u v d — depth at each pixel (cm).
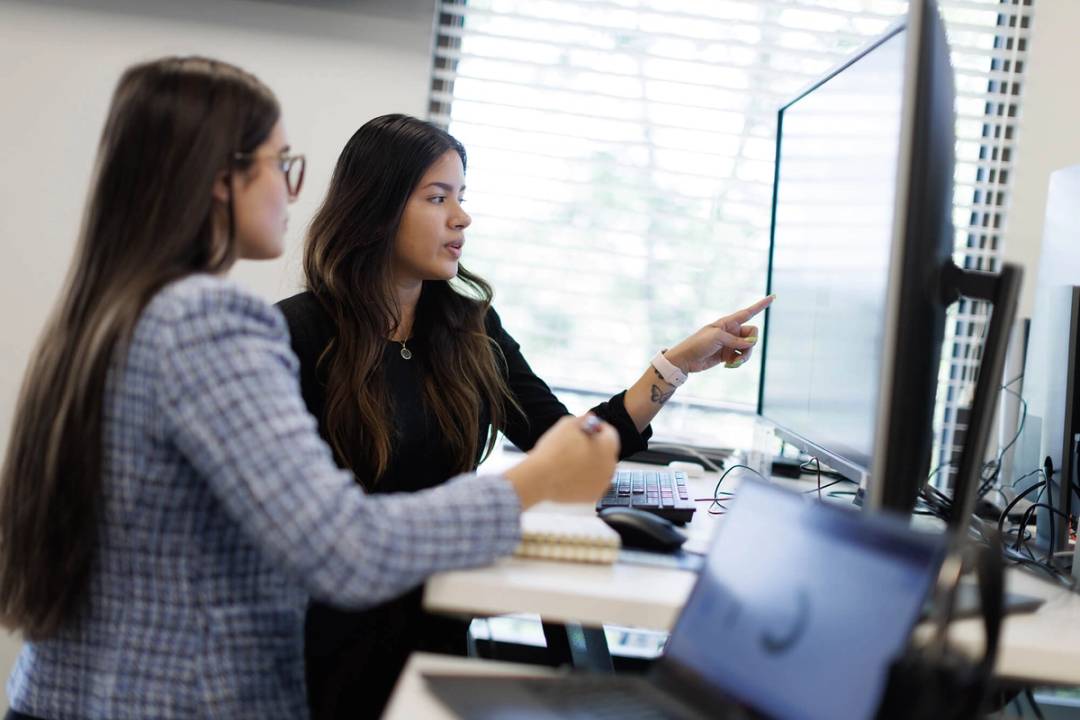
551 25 238
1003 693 119
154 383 88
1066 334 148
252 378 86
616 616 90
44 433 93
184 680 90
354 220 159
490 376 174
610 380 243
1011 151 242
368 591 84
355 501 85
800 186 160
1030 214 240
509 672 83
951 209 119
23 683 96
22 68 226
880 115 113
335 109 229
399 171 158
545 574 96
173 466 90
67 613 91
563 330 242
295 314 159
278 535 83
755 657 73
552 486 101
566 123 240
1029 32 239
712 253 242
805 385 146
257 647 94
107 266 94
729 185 241
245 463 83
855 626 66
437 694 75
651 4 238
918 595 63
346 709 135
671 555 111
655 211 241
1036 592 112
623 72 239
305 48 229
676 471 165
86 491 90
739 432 246
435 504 90
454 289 172
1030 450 166
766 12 239
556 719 71
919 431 104
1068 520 144
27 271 226
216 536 93
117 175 95
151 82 97
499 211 241
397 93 229
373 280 158
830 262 134
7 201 226
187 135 95
